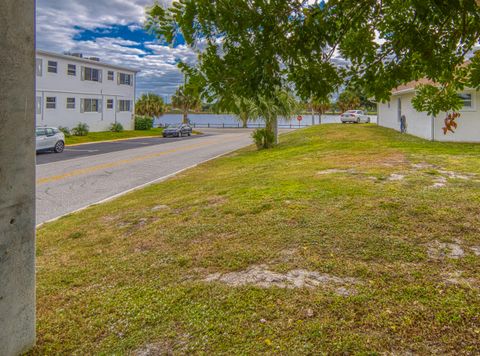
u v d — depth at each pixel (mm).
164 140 25922
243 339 2314
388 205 4902
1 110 1928
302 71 2748
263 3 2307
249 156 14141
